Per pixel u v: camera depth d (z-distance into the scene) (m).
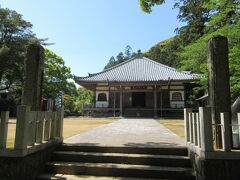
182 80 25.03
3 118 4.70
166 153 5.65
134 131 10.07
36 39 27.53
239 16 6.90
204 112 4.42
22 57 25.67
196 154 4.73
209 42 5.08
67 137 7.75
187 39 20.89
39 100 6.01
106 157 5.48
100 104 28.20
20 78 26.61
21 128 4.57
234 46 6.45
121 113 25.98
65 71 35.03
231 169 4.23
